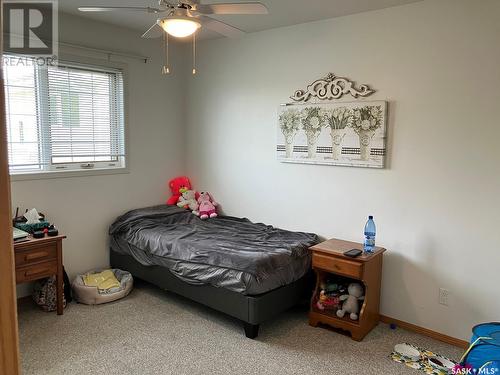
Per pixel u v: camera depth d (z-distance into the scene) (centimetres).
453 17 266
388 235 308
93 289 333
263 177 386
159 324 303
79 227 366
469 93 263
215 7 210
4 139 47
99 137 377
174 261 319
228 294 287
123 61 380
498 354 212
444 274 283
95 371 240
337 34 322
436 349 275
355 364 253
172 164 440
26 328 291
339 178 332
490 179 260
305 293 323
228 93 404
